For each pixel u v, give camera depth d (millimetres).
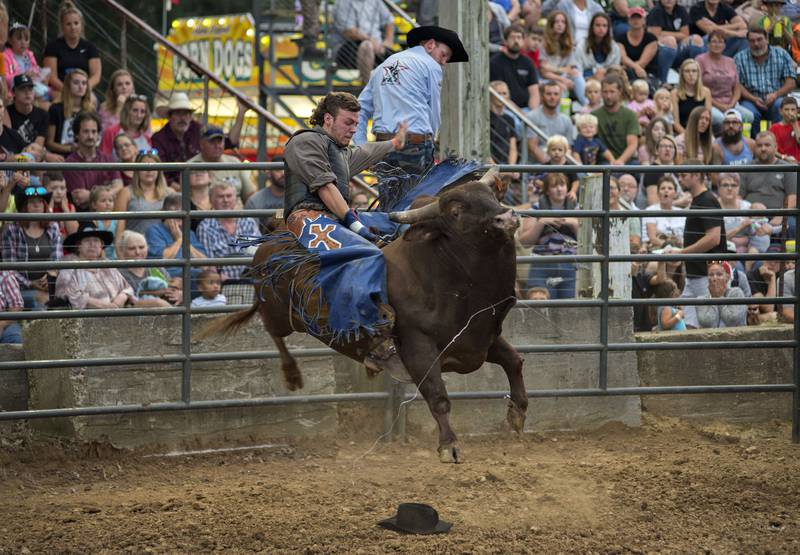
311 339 21984
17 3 34250
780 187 31266
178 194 25625
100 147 28328
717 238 26609
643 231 29031
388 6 33906
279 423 21578
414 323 14250
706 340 23547
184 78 35938
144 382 20719
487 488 17844
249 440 21391
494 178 14891
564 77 35438
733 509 16469
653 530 15406
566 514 16219
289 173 15961
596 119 32844
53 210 25188
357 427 22328
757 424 23922
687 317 26672
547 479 18391
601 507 16578
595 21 36000
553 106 33031
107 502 17234
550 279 23453
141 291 23625
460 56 20688
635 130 33156
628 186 30984
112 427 20531
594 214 20844
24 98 26875
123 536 15023
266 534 15047
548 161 31094
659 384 23562
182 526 15438
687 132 33406
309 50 35938
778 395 24094
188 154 29250
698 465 19375
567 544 14688
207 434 21125
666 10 38375
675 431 22984
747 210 21422
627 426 23078
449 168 16250
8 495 18000
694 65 35656
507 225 13625
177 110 28750
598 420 23016
